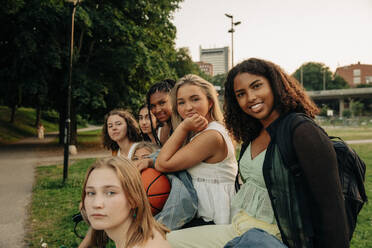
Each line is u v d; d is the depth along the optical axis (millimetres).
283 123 1376
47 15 14859
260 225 1528
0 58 17797
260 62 1518
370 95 77875
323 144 1248
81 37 17219
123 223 1277
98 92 16828
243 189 1672
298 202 1297
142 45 16688
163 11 19609
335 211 1210
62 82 17016
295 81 1549
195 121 1741
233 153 1846
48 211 5855
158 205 1850
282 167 1339
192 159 1733
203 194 1792
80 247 1761
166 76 18812
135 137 3049
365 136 24375
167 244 1315
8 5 14562
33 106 23875
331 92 80000
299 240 1291
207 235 1672
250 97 1494
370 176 8203
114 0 18219
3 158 15164
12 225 5094
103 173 1223
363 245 3906
